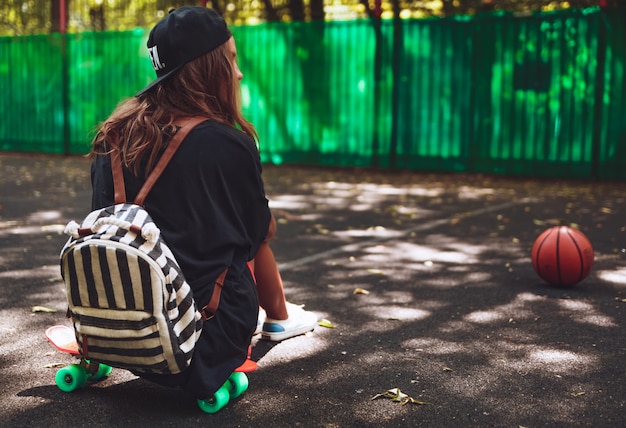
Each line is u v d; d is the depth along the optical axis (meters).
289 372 3.45
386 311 4.49
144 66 15.69
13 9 17.09
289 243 6.69
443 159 13.33
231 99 3.04
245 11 15.20
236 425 2.87
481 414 2.98
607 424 2.89
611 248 6.51
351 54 13.73
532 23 12.43
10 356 3.62
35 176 12.62
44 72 16.75
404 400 3.10
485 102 12.91
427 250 6.40
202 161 2.86
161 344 2.68
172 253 2.81
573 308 4.56
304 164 14.44
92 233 2.72
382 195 10.43
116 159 2.94
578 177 12.41
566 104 12.35
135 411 2.99
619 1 11.84
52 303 4.57
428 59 13.20
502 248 6.50
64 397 3.12
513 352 3.74
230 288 2.93
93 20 16.33
